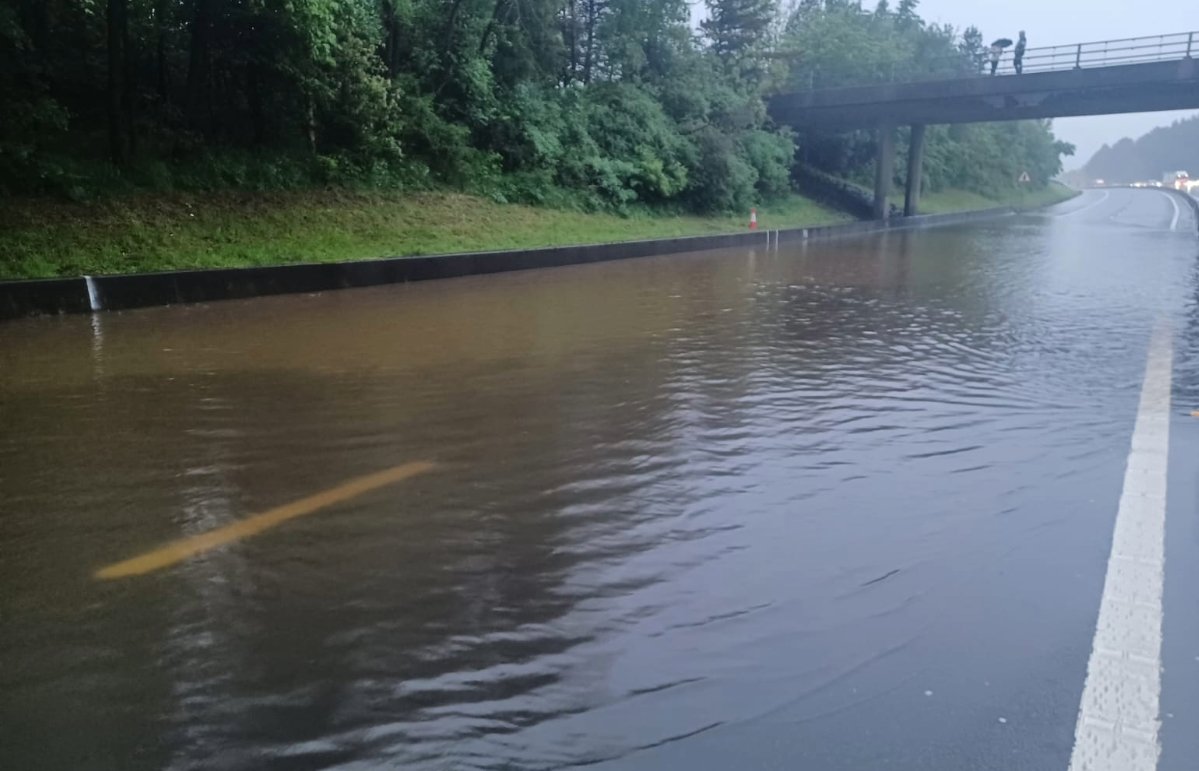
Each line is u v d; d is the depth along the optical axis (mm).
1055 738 2840
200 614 3650
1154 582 3965
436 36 24516
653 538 4457
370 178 20734
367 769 2672
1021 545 4387
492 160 25281
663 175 30875
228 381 7926
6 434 6273
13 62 15758
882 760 2723
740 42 41500
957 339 10398
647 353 9414
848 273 18672
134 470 5508
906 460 5766
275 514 4777
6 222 13258
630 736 2836
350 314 11953
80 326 10773
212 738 2824
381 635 3480
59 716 2945
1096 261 21594
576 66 33750
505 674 3203
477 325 11117
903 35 65875
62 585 3920
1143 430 6496
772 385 7941
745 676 3191
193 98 18344
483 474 5457
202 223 15633
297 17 16406
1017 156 79250
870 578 4004
